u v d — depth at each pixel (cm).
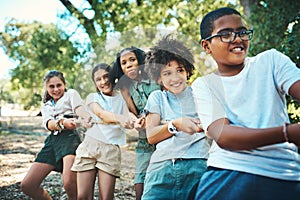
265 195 218
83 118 320
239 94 234
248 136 218
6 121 2014
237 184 222
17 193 587
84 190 354
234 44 239
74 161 370
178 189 261
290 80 222
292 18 654
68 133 401
